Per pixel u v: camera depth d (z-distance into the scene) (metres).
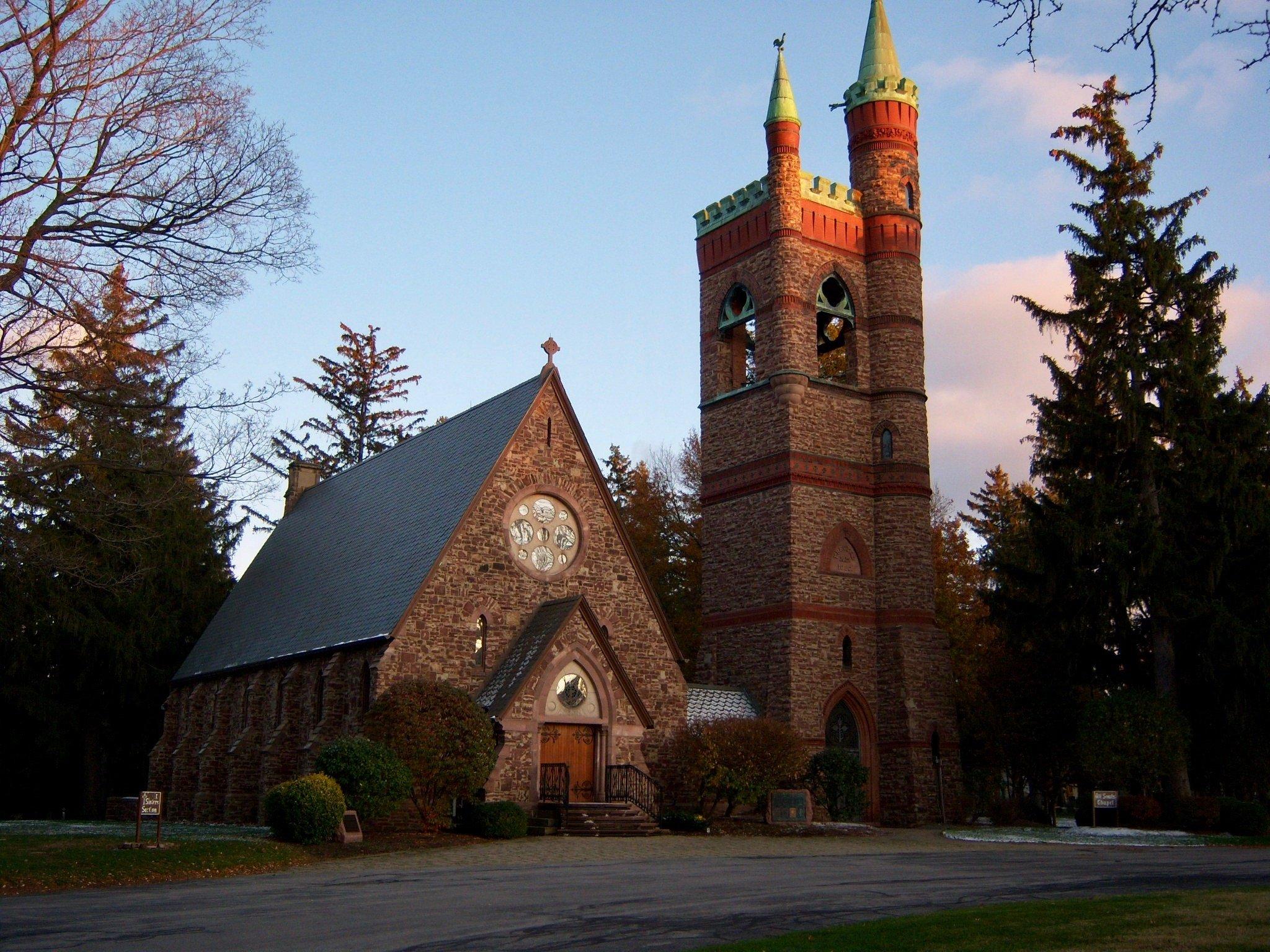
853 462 46.19
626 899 18.00
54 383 23.92
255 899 18.55
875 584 45.62
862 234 48.88
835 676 43.59
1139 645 42.78
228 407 26.22
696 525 63.22
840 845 30.66
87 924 15.82
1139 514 38.91
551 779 33.59
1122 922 14.05
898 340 47.47
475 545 36.31
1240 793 42.00
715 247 50.09
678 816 33.88
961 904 17.25
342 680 36.62
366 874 22.50
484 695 35.09
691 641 60.47
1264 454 40.12
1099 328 41.62
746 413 46.91
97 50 22.39
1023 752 45.22
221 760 44.31
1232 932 13.26
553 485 38.50
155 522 49.59
